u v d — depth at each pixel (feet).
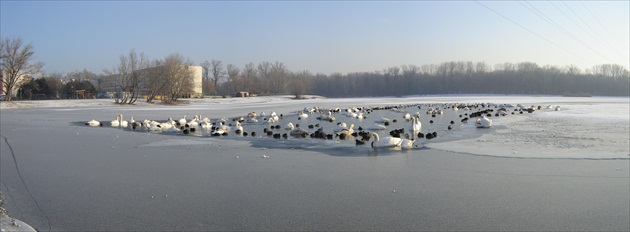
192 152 55.72
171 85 264.31
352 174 40.24
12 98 274.16
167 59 270.05
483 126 86.84
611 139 64.18
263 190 34.47
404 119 115.96
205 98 333.42
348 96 557.74
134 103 253.65
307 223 26.30
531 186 34.76
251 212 28.66
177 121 106.63
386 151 54.70
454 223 25.93
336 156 51.13
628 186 34.37
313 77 581.12
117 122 103.30
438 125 95.20
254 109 189.47
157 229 25.54
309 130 86.74
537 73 487.61
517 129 82.02
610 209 28.32
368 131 82.58
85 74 462.60
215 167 44.62
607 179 37.01
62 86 337.72
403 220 26.61
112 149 59.47
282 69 499.10
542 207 28.91
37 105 216.33
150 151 57.11
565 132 74.95
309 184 36.35
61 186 36.68
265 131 83.15
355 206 29.71
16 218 27.73
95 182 38.04
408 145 56.75
